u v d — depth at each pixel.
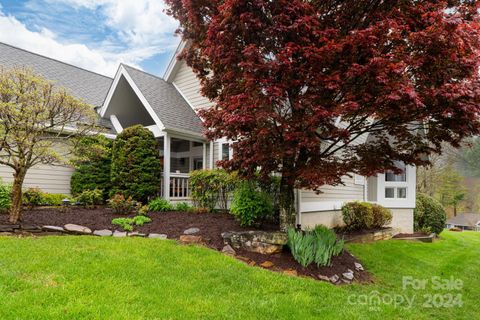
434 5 4.45
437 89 3.92
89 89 13.06
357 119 6.03
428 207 11.77
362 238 8.38
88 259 4.51
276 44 4.87
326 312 3.82
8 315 2.95
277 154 4.80
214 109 5.60
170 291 3.84
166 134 9.85
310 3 5.03
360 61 4.46
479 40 3.95
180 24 5.95
